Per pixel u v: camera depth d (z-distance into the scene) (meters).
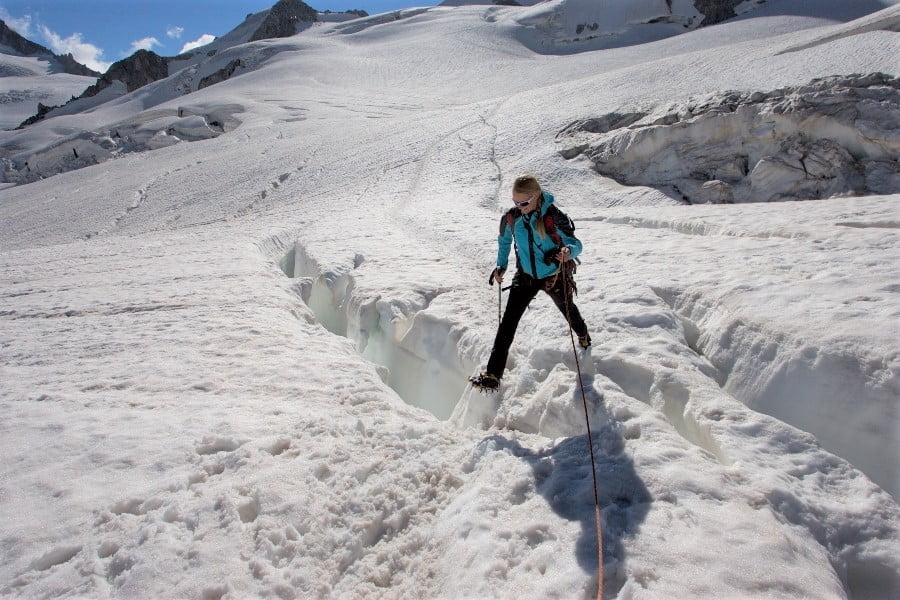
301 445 3.28
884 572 2.23
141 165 47.28
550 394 3.76
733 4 90.44
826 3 74.50
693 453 2.84
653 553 2.17
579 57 76.94
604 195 22.89
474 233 11.41
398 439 3.43
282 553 2.40
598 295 5.53
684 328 4.88
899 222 7.02
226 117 64.88
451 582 2.25
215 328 6.17
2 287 10.09
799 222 7.86
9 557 2.37
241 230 17.59
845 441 3.12
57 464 3.14
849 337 3.42
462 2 168.50
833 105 20.25
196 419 3.69
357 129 43.66
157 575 2.23
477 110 40.78
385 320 7.00
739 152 22.36
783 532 2.24
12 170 62.72
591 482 2.67
